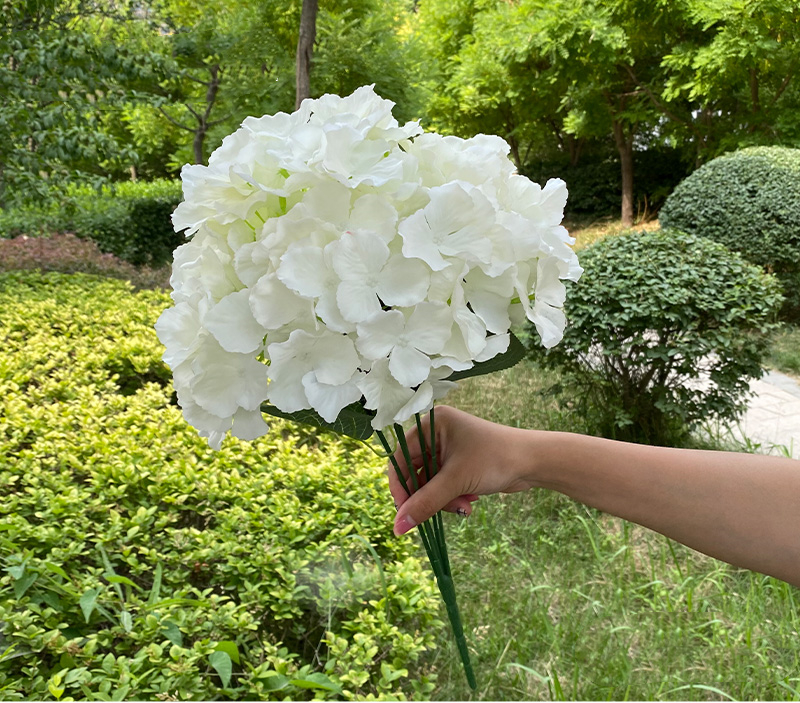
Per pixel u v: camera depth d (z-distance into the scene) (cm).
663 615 257
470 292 95
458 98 1612
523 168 1669
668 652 237
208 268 96
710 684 224
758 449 407
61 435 289
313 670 209
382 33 1201
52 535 209
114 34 982
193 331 99
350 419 100
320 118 106
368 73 1156
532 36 1177
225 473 285
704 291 371
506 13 1316
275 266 88
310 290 85
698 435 436
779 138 1044
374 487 283
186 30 1150
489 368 105
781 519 97
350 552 254
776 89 1119
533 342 396
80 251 794
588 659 231
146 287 775
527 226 96
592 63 1184
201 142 1294
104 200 1138
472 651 229
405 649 206
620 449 107
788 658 236
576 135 1352
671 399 386
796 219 698
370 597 231
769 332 376
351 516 265
